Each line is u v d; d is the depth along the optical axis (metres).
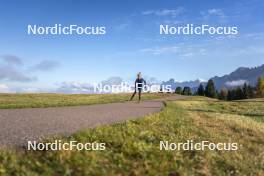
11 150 9.05
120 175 8.64
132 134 12.39
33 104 24.59
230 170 11.03
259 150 13.95
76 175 8.23
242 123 21.45
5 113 17.62
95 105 28.77
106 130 12.49
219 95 198.62
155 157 10.25
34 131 12.30
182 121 18.55
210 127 17.94
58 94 66.31
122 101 41.06
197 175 9.98
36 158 8.84
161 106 31.34
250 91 180.88
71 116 17.58
